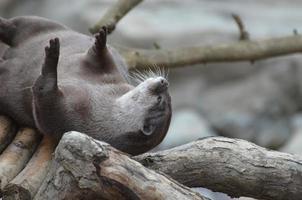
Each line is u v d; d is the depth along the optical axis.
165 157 13.34
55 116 13.03
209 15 36.50
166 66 18.48
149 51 18.44
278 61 34.50
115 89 13.80
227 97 34.06
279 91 34.22
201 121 32.94
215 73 34.50
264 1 38.78
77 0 36.66
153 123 13.38
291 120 34.16
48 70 12.69
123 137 13.34
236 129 33.28
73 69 13.88
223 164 13.23
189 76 34.62
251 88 34.22
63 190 11.58
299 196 13.38
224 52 18.86
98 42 13.91
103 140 13.32
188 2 37.94
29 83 14.10
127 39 33.84
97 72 13.99
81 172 11.38
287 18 36.94
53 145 13.36
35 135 13.80
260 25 35.88
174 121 32.59
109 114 13.34
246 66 34.44
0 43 15.45
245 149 13.36
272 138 33.06
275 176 13.27
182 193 11.44
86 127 13.26
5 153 13.32
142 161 13.36
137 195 11.27
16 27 15.30
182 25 35.03
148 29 34.41
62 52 14.55
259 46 19.02
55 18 36.41
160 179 11.44
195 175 13.28
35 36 15.27
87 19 35.16
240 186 13.32
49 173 11.84
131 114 13.34
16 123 14.24
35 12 37.38
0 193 12.66
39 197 11.90
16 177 12.55
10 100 14.19
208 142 13.39
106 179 11.27
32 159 13.07
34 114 13.16
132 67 18.05
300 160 13.44
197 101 34.22
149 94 13.36
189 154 13.28
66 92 13.25
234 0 38.91
